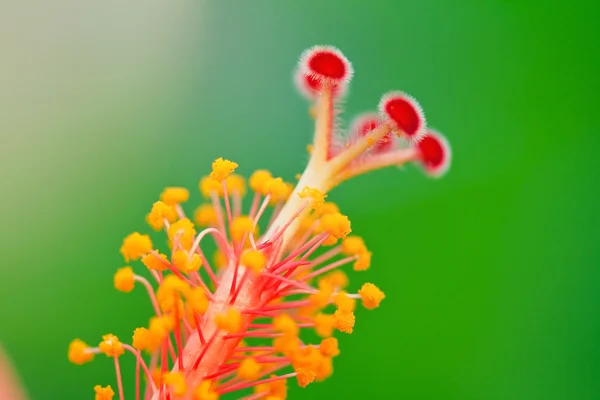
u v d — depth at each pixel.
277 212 0.09
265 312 0.08
